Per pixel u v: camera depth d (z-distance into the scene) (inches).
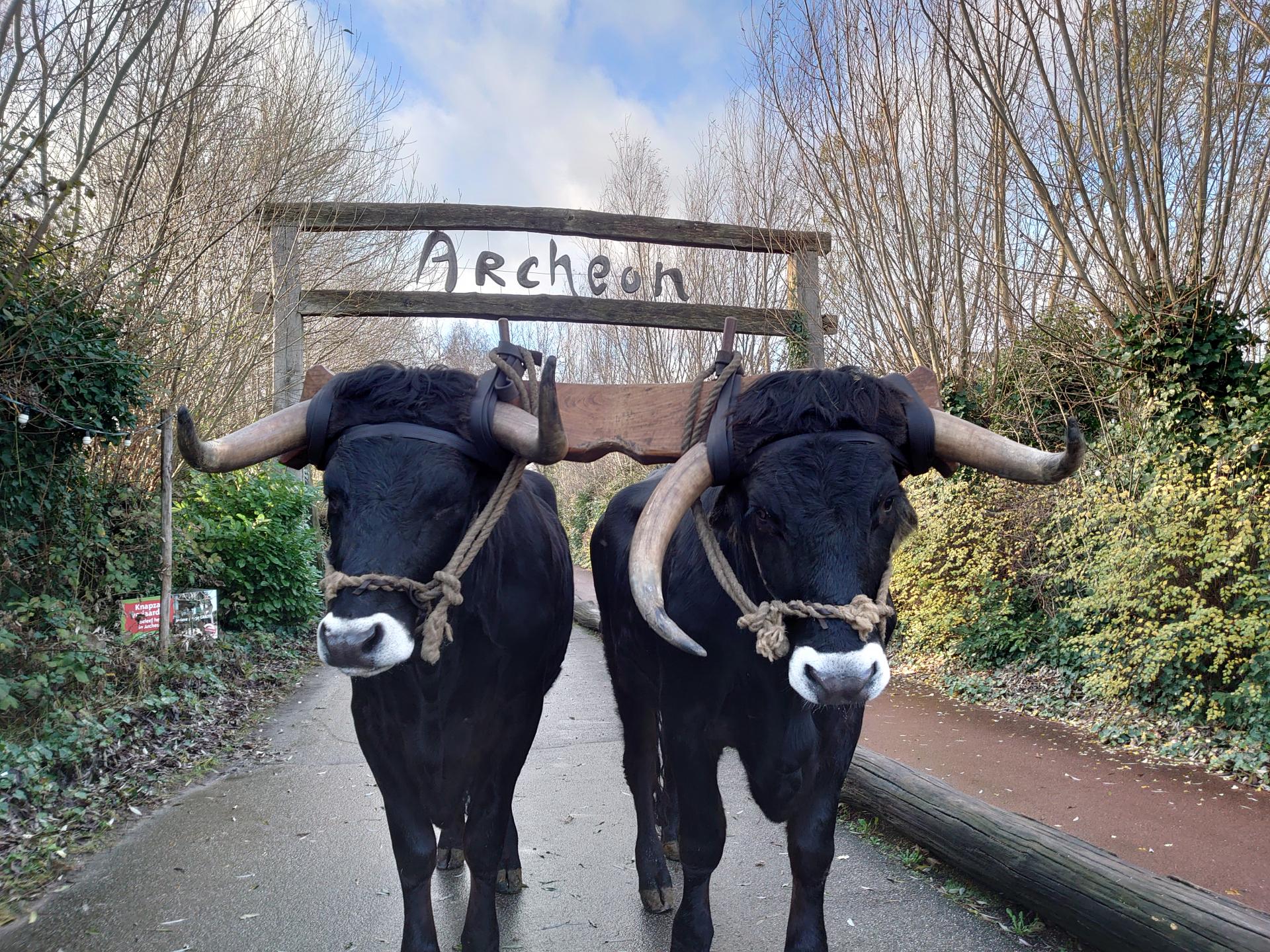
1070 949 116.6
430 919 99.0
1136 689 234.1
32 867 143.7
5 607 209.5
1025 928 122.7
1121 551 228.1
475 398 95.2
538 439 87.9
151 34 225.1
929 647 321.7
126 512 277.3
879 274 363.6
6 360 214.2
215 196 323.9
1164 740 212.5
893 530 87.2
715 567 96.0
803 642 80.4
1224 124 255.0
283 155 362.3
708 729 106.7
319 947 121.0
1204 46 260.1
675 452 115.1
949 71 300.0
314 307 311.9
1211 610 207.5
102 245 254.1
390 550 84.8
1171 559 224.4
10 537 215.8
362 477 87.8
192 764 203.3
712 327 316.5
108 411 246.5
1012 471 84.6
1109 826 160.4
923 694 279.3
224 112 308.5
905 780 151.8
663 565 114.9
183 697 237.9
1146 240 257.9
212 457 87.3
